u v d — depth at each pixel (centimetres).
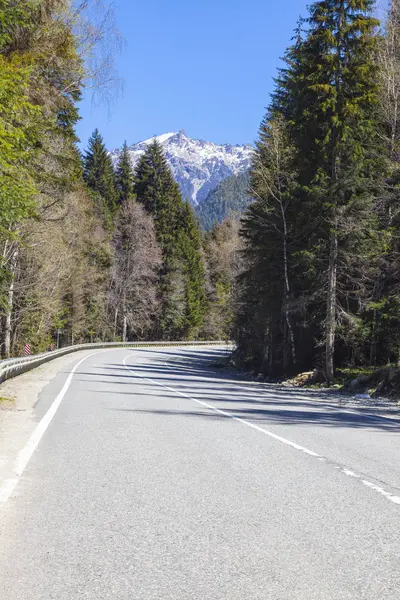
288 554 422
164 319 8606
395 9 2912
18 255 3244
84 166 8019
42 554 418
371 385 2119
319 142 2622
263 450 832
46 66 1644
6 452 795
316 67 2639
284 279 3325
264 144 3531
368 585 370
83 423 1090
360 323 2598
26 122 1268
